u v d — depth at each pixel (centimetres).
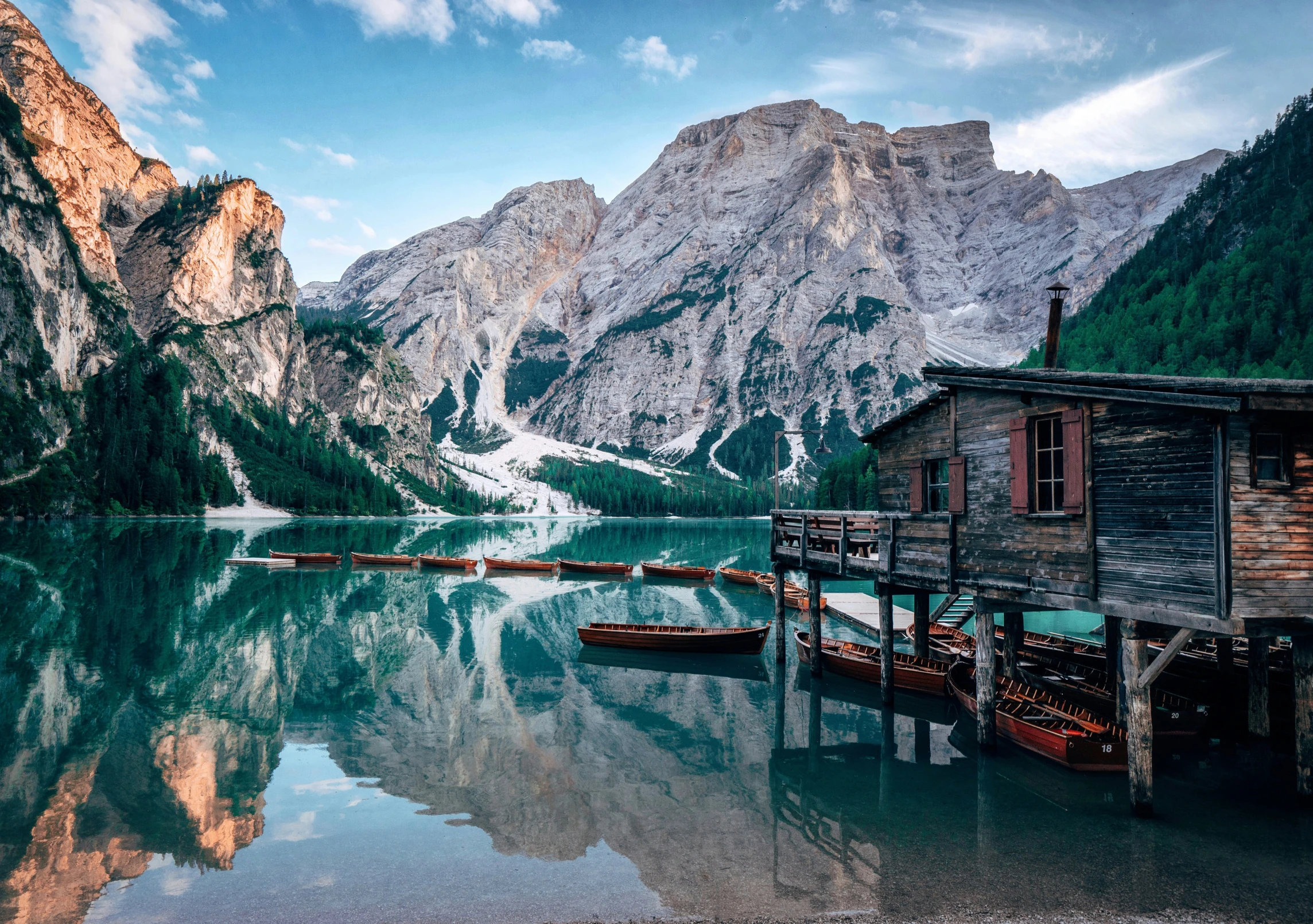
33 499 14250
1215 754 1980
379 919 1145
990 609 1962
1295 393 1276
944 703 2597
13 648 3284
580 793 1730
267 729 2256
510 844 1434
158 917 1154
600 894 1223
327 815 1588
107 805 1644
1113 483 1555
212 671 3006
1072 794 1700
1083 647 2758
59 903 1197
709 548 11475
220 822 1548
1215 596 1335
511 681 2950
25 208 18462
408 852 1398
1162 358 15175
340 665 3188
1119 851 1390
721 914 1160
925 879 1274
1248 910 1169
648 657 3450
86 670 2953
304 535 12500
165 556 7762
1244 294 14825
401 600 5284
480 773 1873
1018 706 2109
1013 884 1253
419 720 2388
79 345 19825
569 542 12681
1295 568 1371
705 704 2616
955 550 2052
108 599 4753
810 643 3116
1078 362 16862
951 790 1748
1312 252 14588
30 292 17912
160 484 17425
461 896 1220
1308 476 1397
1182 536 1409
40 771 1853
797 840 1451
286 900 1205
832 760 1991
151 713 2408
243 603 4819
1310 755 1551
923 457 2275
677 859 1369
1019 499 1794
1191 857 1359
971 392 2008
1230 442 1344
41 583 5291
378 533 14225
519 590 6019
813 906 1179
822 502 16312
